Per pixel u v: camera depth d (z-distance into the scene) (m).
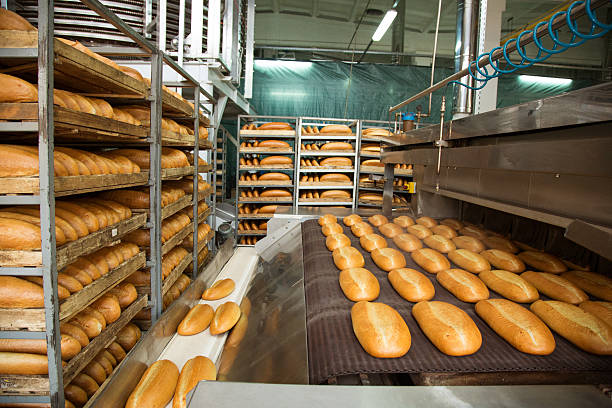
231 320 1.69
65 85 1.79
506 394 0.61
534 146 1.02
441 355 0.84
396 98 8.67
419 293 1.16
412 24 8.97
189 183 2.88
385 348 0.83
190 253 2.78
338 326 1.00
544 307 1.00
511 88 8.95
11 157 1.16
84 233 1.42
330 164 5.07
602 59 8.87
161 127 2.08
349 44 9.29
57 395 1.22
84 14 2.86
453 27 8.76
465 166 1.44
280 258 2.25
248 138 5.31
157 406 1.17
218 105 4.34
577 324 0.89
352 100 8.67
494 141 1.37
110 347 1.76
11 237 1.16
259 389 0.62
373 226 2.20
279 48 8.96
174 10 3.34
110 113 1.73
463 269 1.41
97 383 1.56
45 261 1.17
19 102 1.15
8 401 1.22
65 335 1.33
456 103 2.44
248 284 2.27
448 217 2.29
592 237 0.79
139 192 2.06
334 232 2.05
